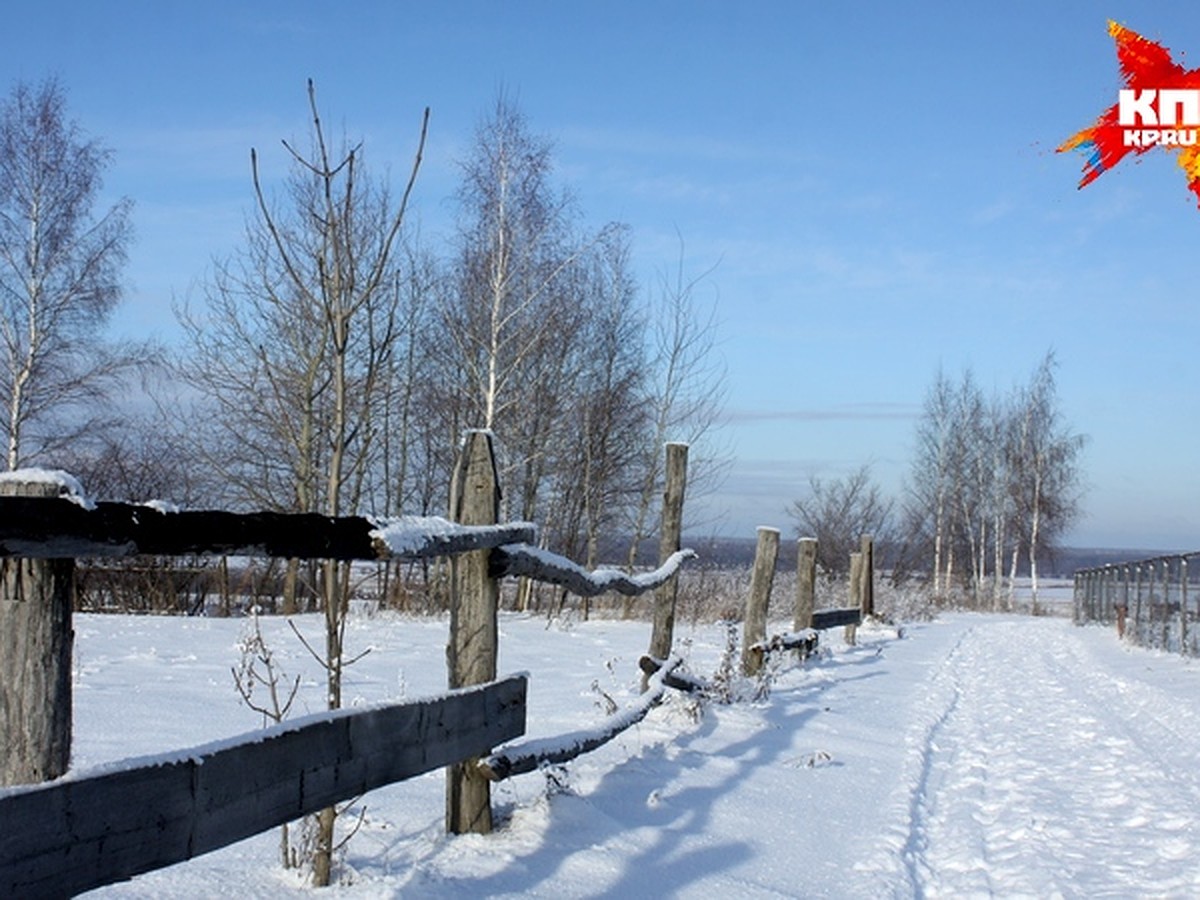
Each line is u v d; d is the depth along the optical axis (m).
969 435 54.41
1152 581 20.97
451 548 4.14
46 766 2.45
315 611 17.98
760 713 8.98
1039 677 15.30
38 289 22.03
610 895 4.21
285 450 21.12
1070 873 5.20
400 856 4.26
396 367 23.64
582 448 26.25
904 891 4.83
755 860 5.01
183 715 6.80
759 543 11.07
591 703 8.48
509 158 21.94
